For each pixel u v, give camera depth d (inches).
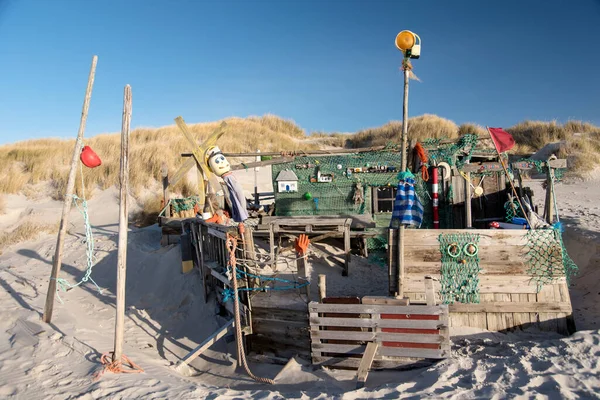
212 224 371.6
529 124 989.2
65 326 321.4
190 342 342.6
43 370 254.2
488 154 409.7
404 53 315.3
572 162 764.6
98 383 233.9
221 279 335.6
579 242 403.9
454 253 288.7
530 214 331.9
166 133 995.3
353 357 264.5
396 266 299.0
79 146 325.7
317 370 268.2
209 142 432.8
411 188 322.0
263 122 1256.2
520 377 208.2
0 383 236.7
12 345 289.9
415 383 219.6
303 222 389.4
